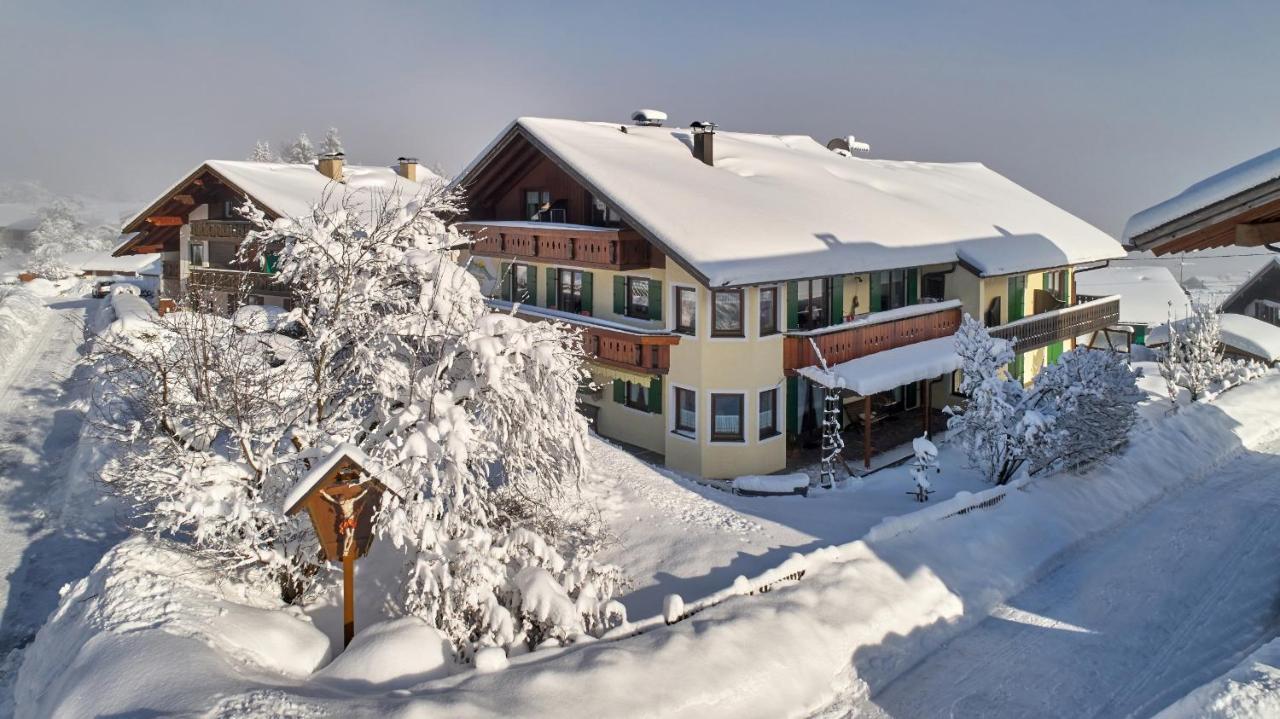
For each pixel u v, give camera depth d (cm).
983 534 1691
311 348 1334
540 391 1316
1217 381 3123
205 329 1286
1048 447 1925
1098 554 1748
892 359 2328
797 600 1335
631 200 2247
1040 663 1305
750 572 1456
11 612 1509
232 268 3931
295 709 862
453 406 1180
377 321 1345
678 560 1525
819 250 2286
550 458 1386
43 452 2364
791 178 2953
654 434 2434
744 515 1769
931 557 1570
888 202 2964
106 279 6838
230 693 870
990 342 2006
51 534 1842
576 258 2473
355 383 1388
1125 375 2056
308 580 1301
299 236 1349
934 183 3638
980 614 1473
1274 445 2589
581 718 956
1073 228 3522
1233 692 764
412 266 1363
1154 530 1878
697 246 2092
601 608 1226
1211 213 1001
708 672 1102
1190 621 1435
